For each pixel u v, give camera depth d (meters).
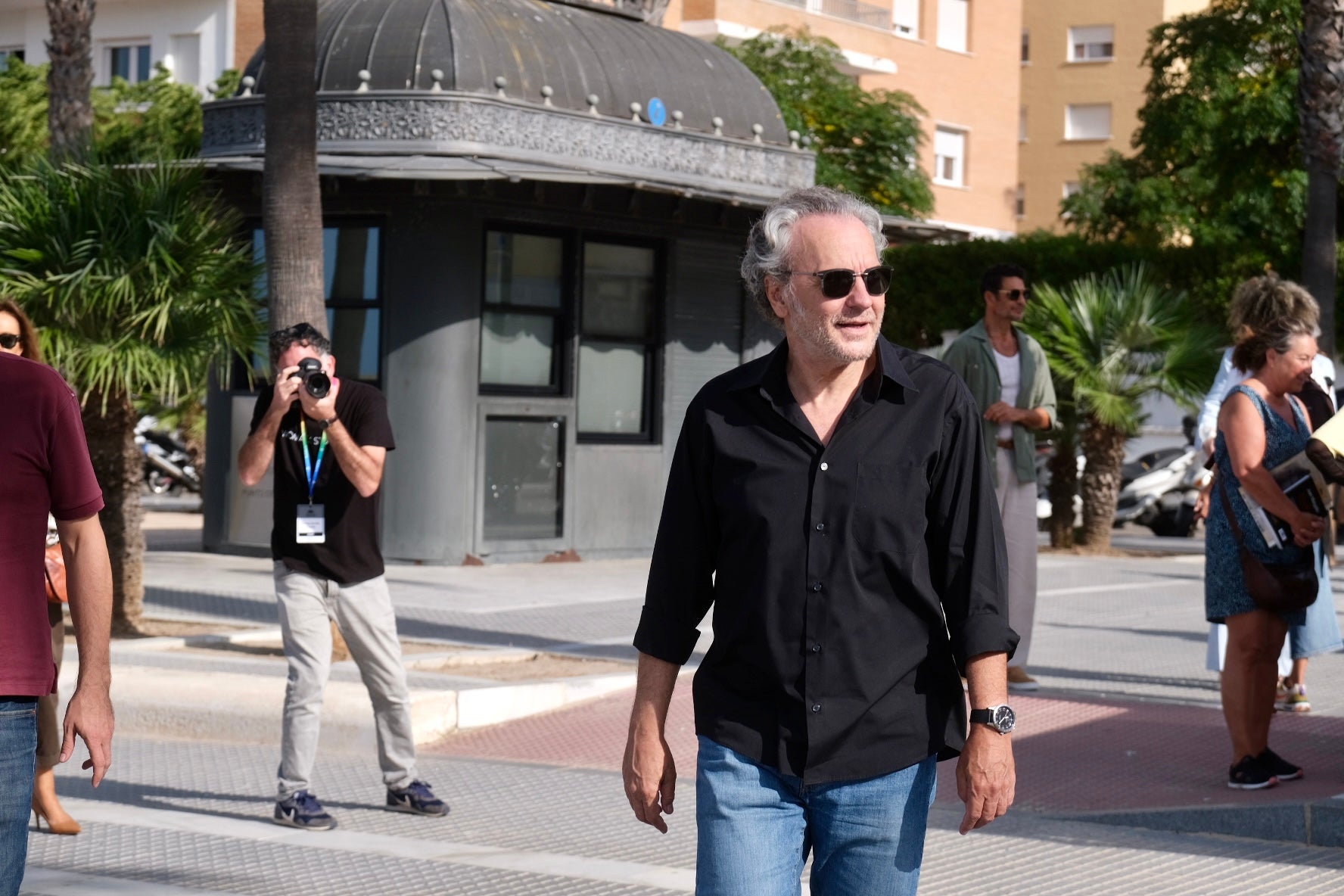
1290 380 6.85
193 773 7.79
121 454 11.06
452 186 16.09
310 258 11.05
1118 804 6.80
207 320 10.55
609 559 17.56
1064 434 19.94
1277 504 6.61
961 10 45.44
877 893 3.29
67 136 15.22
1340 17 16.83
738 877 3.28
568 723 8.91
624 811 6.97
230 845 6.14
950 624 3.34
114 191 10.43
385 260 16.38
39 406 3.63
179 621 11.84
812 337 3.29
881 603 3.29
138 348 10.28
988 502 3.34
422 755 8.30
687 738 8.32
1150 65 33.47
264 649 10.70
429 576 15.30
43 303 10.38
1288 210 31.56
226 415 17.00
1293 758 7.45
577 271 17.17
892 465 3.29
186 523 23.14
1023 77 54.88
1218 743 7.91
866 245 3.30
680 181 17.84
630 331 17.81
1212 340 19.69
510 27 17.27
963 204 45.41
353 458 6.49
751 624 3.32
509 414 16.66
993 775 3.24
